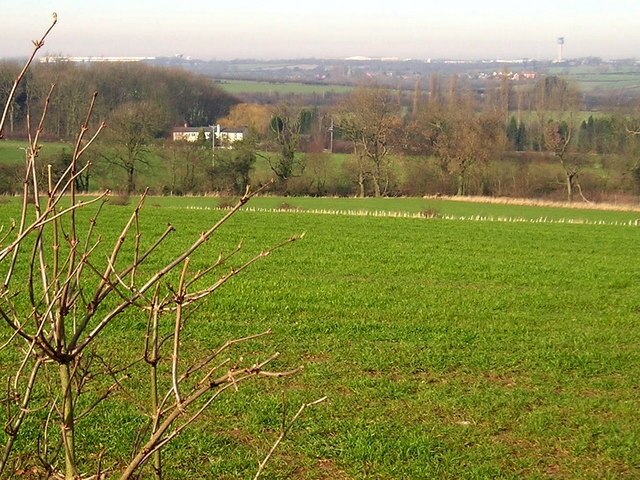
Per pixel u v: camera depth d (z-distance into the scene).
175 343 3.14
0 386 10.02
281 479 8.62
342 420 10.50
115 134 48.88
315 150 64.88
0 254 2.97
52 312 3.34
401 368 13.38
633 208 58.00
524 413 11.24
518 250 31.09
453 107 69.81
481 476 8.93
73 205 3.38
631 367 14.09
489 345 15.19
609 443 10.13
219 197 51.28
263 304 17.77
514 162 66.94
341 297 19.19
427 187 67.00
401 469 8.99
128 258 23.38
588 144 65.38
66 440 3.44
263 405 10.80
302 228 36.47
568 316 18.56
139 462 3.12
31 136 3.78
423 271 24.62
